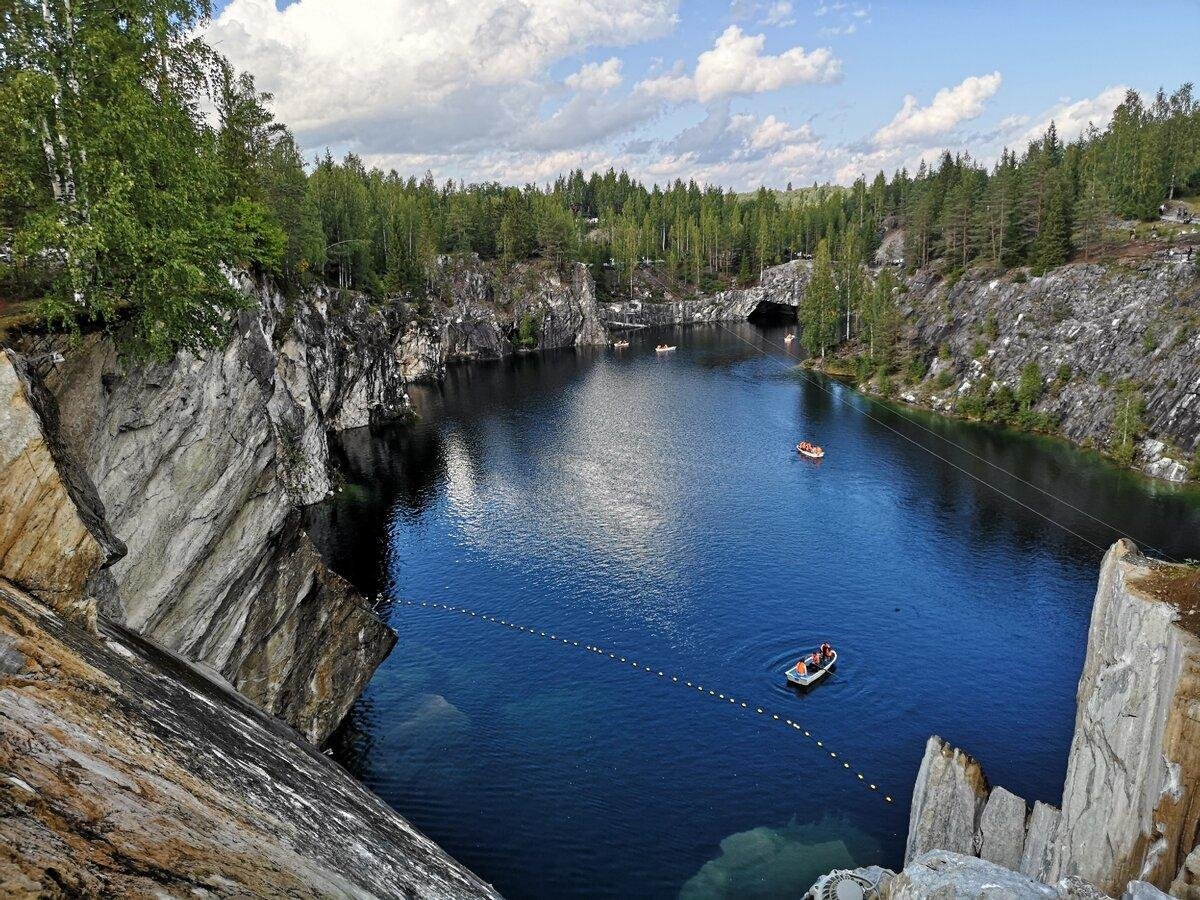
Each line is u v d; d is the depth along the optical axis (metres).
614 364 171.75
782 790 37.84
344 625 39.22
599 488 83.56
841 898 27.91
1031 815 29.72
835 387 140.12
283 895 13.66
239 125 74.56
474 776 38.06
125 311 24.53
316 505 79.00
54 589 18.47
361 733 41.16
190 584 28.94
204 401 28.41
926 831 31.22
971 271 142.25
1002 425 110.56
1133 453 90.00
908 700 45.59
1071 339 111.19
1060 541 68.12
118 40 23.66
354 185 155.75
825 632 53.09
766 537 69.62
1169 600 23.09
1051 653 50.41
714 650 50.78
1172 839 19.72
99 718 14.83
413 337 154.00
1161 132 150.62
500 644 51.31
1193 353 90.75
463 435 108.44
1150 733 21.41
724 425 111.94
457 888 22.41
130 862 11.51
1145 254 113.00
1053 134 183.00
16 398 18.22
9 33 21.48
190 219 25.05
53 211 21.95
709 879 32.25
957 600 57.59
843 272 178.50
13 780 11.46
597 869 32.66
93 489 21.33
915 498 79.81
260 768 19.36
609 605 56.91
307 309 97.56
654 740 41.44
